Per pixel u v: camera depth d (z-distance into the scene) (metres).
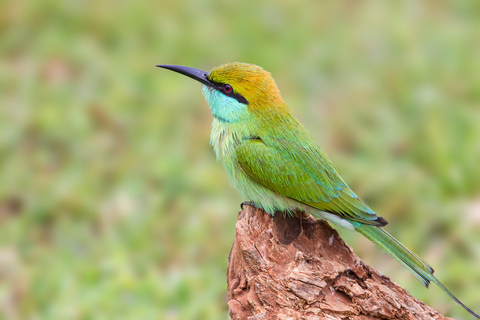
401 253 7.62
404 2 20.31
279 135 8.47
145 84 16.66
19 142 14.67
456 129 14.44
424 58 17.41
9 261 11.86
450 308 10.16
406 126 14.88
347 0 20.56
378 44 18.30
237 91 8.57
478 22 19.52
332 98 16.27
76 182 13.49
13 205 13.30
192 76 8.83
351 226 8.11
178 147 14.46
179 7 19.48
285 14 19.59
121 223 12.59
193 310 10.54
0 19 18.50
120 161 14.10
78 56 17.47
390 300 6.68
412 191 12.92
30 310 10.86
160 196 13.12
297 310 6.74
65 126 14.99
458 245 11.88
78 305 10.65
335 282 6.80
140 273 11.51
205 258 11.84
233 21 19.19
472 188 13.26
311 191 8.21
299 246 7.13
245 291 7.10
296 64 17.59
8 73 16.89
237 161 8.51
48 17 18.84
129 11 19.08
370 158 13.95
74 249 12.20
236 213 12.59
